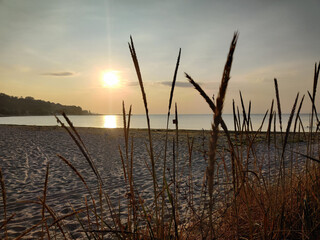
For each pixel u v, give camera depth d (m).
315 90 1.29
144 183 5.10
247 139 1.36
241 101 1.28
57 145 12.38
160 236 1.13
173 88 0.92
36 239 2.48
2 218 3.30
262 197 1.58
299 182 1.62
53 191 4.75
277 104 1.13
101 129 26.34
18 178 5.86
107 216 3.12
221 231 1.48
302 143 8.34
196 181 4.76
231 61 0.58
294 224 1.48
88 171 6.59
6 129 24.50
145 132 21.19
